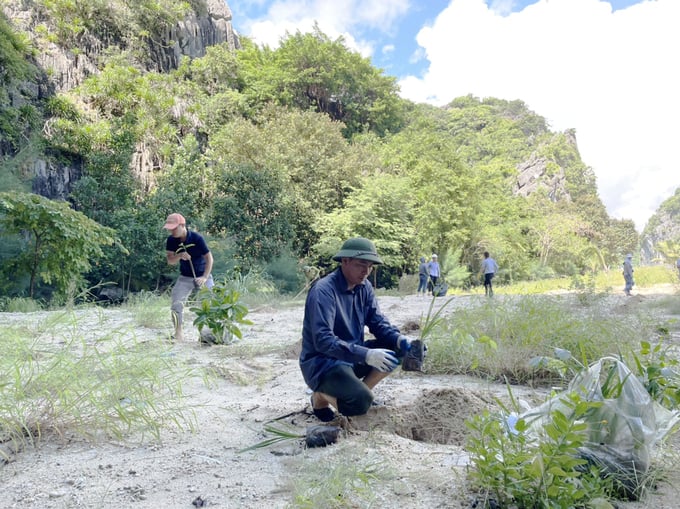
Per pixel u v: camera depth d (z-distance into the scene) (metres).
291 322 9.05
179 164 31.84
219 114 41.84
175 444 3.09
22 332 4.36
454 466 2.68
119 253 23.31
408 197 35.25
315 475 2.50
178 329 6.77
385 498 2.35
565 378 4.50
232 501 2.34
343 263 3.26
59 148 30.05
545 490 2.13
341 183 34.56
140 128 33.69
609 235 82.19
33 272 15.83
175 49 46.41
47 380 3.43
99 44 39.25
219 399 4.09
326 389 3.18
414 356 3.37
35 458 2.86
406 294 22.53
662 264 32.53
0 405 3.10
